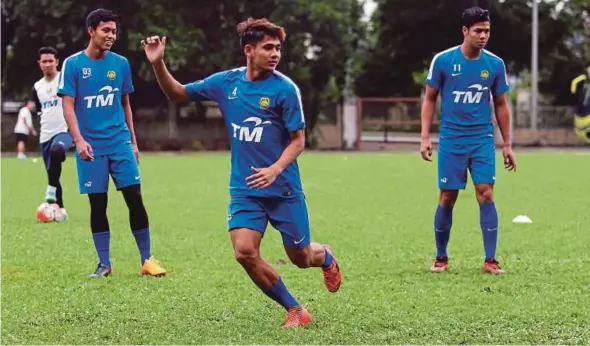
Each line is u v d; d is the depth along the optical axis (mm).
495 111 9953
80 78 9492
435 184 21859
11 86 43500
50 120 14008
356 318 7508
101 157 9594
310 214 15367
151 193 19500
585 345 6637
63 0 38844
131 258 10750
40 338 6938
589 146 45625
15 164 30734
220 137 45250
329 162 32250
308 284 8969
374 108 46844
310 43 43094
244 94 6957
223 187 21141
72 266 10195
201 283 9094
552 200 17703
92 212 9664
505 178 23688
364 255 10930
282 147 7043
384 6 48594
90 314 7730
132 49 38844
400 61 50781
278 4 41469
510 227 13484
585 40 51531
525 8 46656
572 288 8742
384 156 37000
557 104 50844
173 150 44312
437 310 7785
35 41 40969
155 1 40031
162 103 44719
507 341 6754
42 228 13539
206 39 41531
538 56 48031
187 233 12930
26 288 8867
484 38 9461
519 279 9250
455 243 11883
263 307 7969
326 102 46156
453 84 9695
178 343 6770
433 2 47594
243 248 6977
